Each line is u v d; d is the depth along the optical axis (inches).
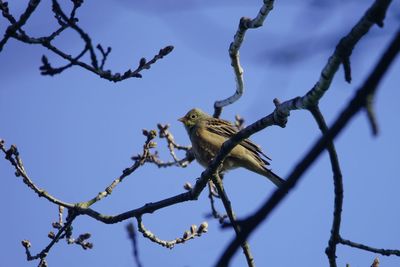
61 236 527.5
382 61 174.9
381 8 300.7
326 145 181.3
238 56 550.0
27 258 519.5
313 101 380.2
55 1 357.1
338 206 388.8
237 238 181.6
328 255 422.0
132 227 345.1
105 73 400.5
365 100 179.0
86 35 374.6
